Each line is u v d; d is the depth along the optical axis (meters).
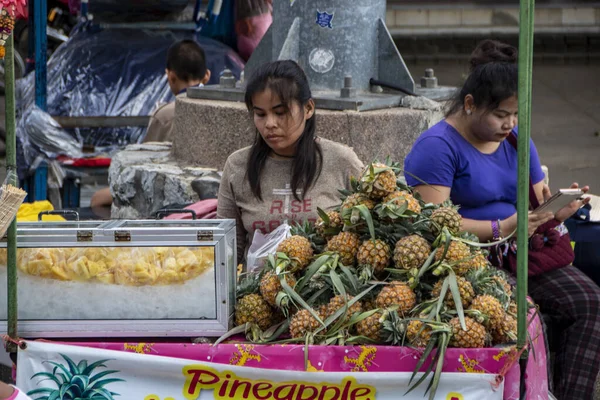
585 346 4.39
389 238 3.24
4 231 2.96
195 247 3.10
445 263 3.12
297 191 3.91
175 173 5.95
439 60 19.08
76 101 8.43
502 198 4.37
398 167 3.39
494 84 4.01
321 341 3.09
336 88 6.11
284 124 3.76
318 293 3.20
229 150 6.03
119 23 9.44
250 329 3.19
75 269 3.10
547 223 4.16
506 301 3.19
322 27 6.02
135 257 3.10
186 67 7.42
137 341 3.17
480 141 4.29
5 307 3.14
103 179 8.33
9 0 2.81
